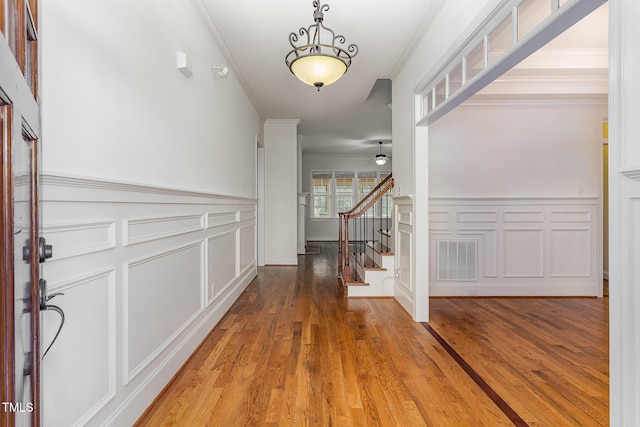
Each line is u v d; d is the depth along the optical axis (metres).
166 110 2.12
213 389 2.04
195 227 2.61
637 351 1.08
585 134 4.27
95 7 1.43
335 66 2.68
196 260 2.66
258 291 4.48
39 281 0.98
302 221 7.90
